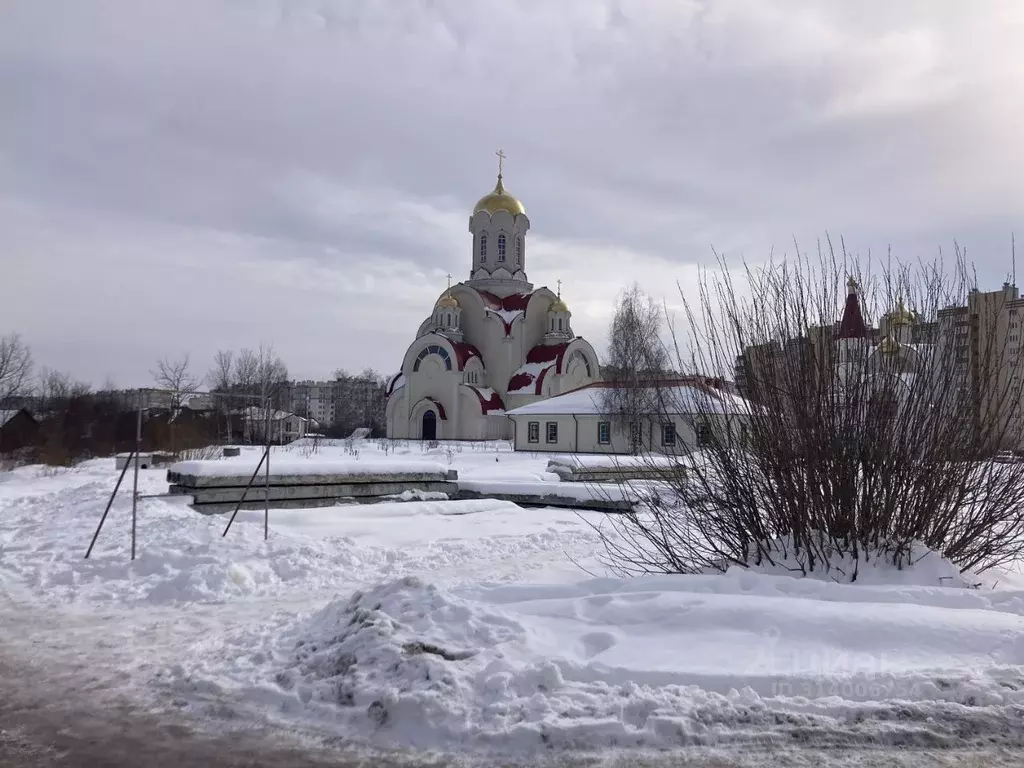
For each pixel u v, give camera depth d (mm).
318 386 131750
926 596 6312
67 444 30031
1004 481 7754
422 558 10672
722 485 8109
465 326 66438
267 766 4227
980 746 4266
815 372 7781
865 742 4305
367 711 4750
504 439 60469
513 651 5367
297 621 6820
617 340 49500
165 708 5074
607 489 16562
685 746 4305
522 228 70125
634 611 6016
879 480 7547
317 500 14891
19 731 4727
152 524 11453
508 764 4195
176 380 44531
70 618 7516
